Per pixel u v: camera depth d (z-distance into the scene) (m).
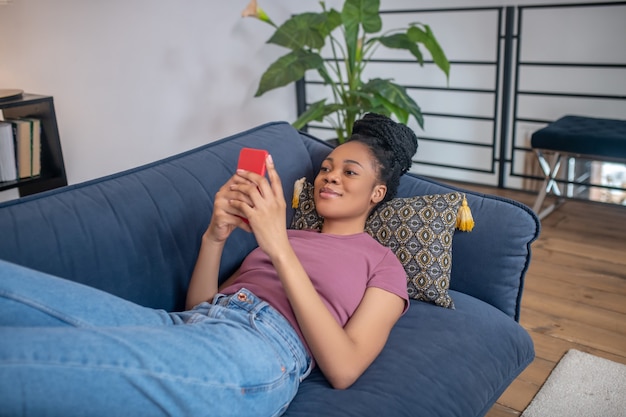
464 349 1.26
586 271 2.41
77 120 2.73
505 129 3.30
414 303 1.42
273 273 1.26
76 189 1.29
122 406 0.88
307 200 1.57
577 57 3.22
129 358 0.88
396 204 1.47
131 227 1.27
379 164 1.37
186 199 1.39
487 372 1.24
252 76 3.51
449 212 1.43
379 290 1.24
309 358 1.17
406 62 3.62
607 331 2.00
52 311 0.93
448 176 3.74
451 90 3.54
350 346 1.12
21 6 2.49
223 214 1.19
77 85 2.71
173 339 0.96
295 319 1.18
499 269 1.44
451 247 1.45
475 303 1.42
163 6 2.95
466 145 3.64
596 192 3.34
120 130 2.90
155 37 2.95
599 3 2.85
